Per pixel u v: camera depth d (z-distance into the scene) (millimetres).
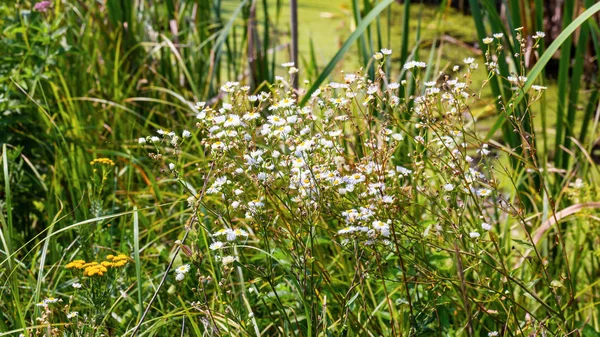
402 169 2070
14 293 2131
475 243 2014
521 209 2156
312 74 3707
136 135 3729
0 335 2000
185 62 4164
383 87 3199
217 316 2109
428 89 2143
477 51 5746
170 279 2600
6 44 3264
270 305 2473
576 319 2732
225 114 2139
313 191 1989
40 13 3662
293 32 3639
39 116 3500
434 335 2217
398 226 2076
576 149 3324
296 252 2084
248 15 4180
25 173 3180
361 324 2238
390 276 2291
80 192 3117
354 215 1919
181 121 3838
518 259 2822
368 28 3207
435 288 2107
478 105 4773
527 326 2178
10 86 3160
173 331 2432
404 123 2951
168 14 4262
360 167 2125
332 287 2227
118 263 2137
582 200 2936
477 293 2395
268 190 2066
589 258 3104
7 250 2225
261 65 4008
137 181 3529
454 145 2170
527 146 2436
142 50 4188
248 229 2805
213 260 2531
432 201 2102
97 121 3725
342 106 2154
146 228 2953
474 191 2086
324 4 6883
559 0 5488
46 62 3268
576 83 3172
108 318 2406
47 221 3064
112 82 3957
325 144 2031
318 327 2027
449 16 6555
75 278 2516
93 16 4137
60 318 2340
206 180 2059
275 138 2123
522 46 2195
